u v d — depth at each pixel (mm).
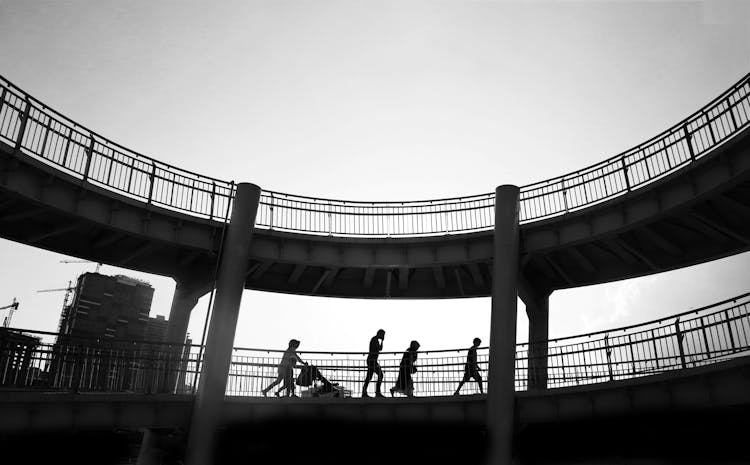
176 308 22891
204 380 19266
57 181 18000
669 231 20141
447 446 22484
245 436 22391
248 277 24766
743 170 15836
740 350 13562
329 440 22906
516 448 18750
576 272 23594
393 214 24234
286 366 20234
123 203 19828
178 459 20844
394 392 20719
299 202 24000
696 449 17859
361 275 25656
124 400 17188
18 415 15172
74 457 25469
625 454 19609
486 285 25125
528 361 23047
